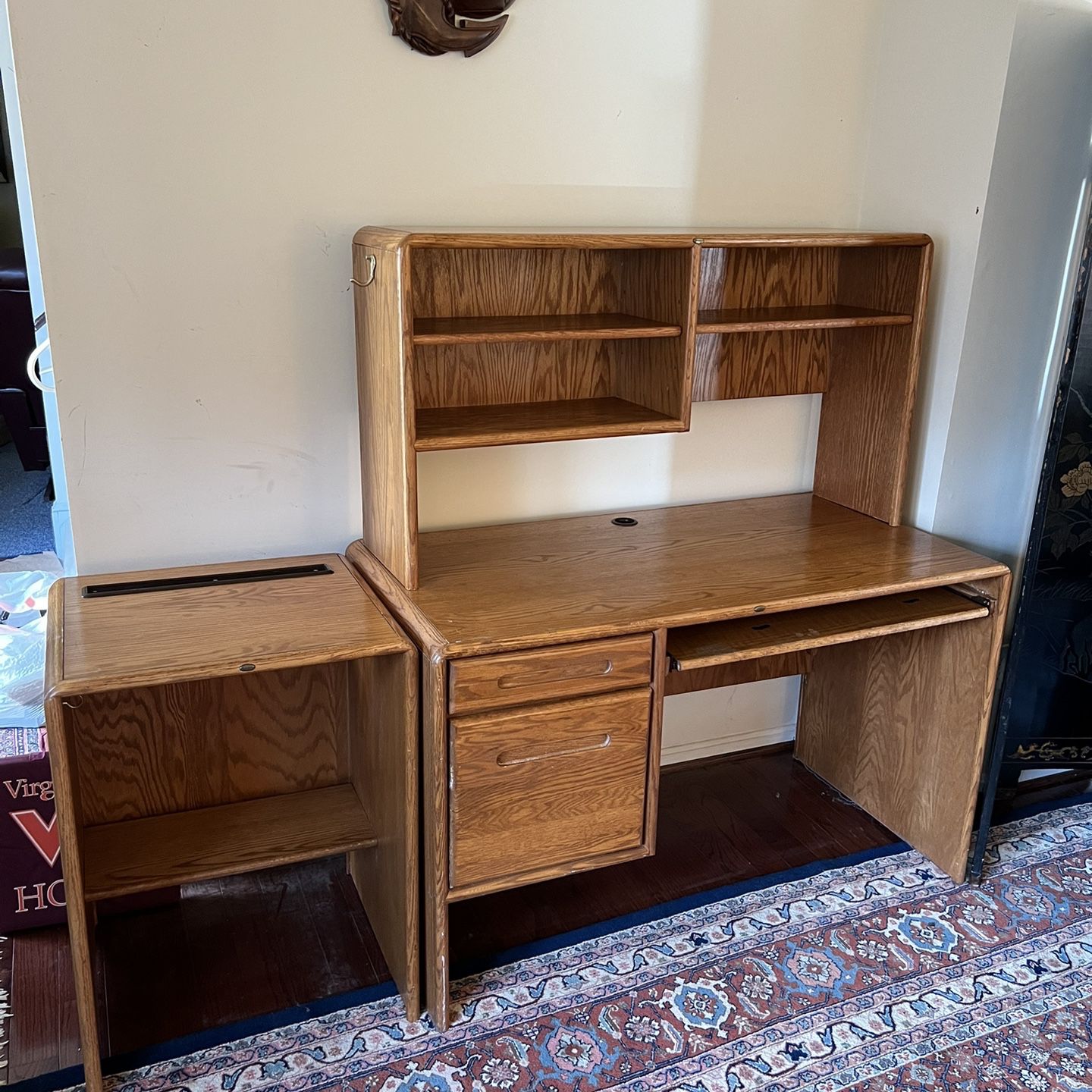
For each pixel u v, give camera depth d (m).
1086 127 2.28
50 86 1.76
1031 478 2.58
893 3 2.38
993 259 2.28
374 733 2.02
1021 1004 2.03
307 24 1.91
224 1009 1.96
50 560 3.19
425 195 2.10
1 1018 1.92
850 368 2.52
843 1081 1.84
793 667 2.77
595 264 2.26
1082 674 2.57
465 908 2.27
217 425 2.06
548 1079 1.82
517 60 2.10
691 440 2.55
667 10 2.20
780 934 2.21
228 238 1.96
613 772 1.95
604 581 2.06
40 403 4.60
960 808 2.35
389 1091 1.79
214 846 2.01
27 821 2.02
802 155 2.44
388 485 1.99
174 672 1.61
